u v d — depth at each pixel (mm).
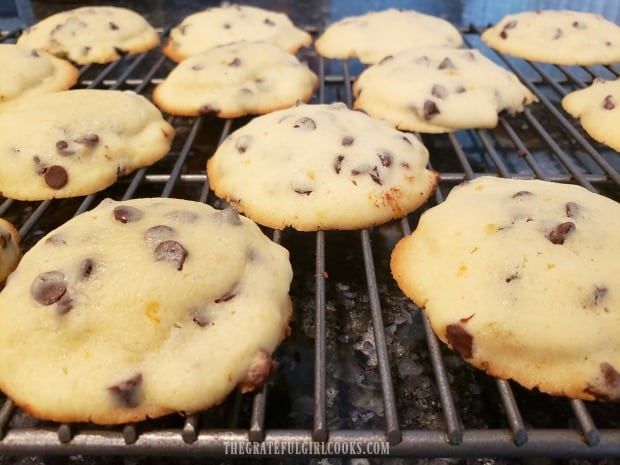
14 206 162
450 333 110
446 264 121
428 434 93
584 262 112
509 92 186
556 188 133
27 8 307
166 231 116
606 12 284
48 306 105
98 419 98
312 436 92
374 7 318
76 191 154
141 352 102
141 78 234
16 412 106
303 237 151
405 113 181
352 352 119
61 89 204
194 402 99
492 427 105
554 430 93
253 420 93
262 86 193
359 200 142
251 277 115
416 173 153
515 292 110
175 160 181
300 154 149
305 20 298
